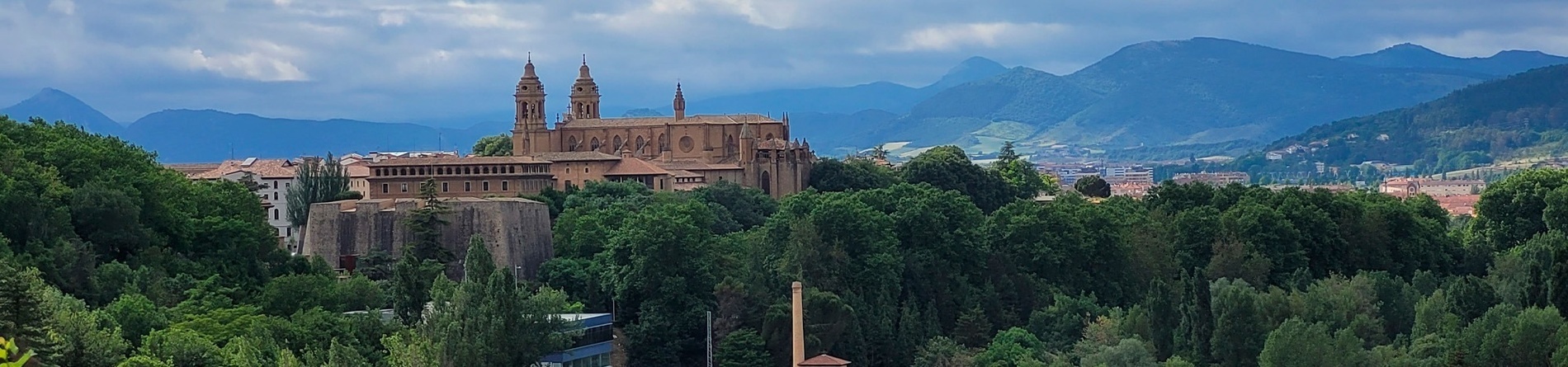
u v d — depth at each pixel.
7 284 182.38
